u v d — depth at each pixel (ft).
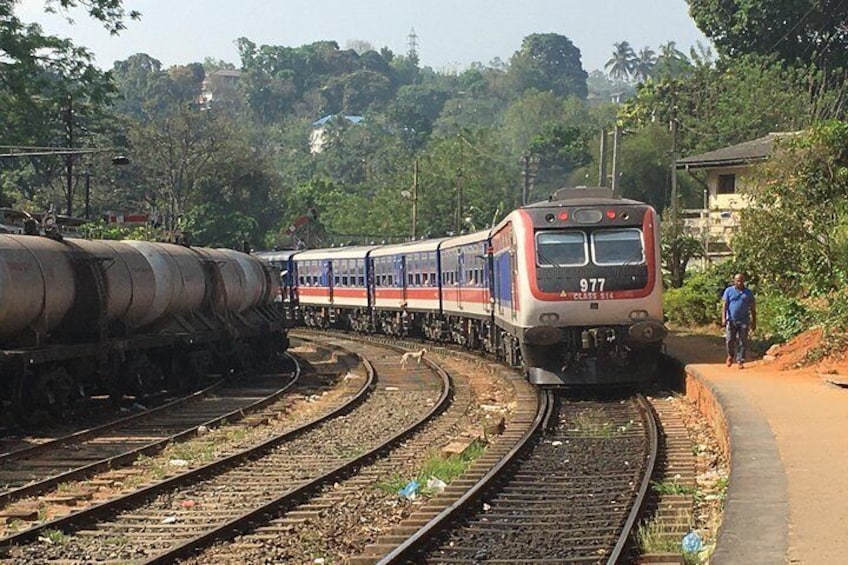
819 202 101.96
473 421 73.77
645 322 80.64
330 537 41.04
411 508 45.93
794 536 32.35
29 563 37.09
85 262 79.41
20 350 70.85
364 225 306.14
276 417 77.56
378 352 138.82
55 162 262.26
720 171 175.73
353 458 56.90
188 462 58.34
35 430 71.56
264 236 311.27
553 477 51.13
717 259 161.07
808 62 257.96
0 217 85.92
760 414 57.00
